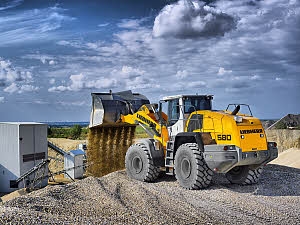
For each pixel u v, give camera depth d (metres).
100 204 7.46
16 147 18.23
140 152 10.66
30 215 6.04
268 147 9.27
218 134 9.17
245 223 6.53
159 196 8.34
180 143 10.15
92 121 12.61
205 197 8.59
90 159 14.52
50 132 44.44
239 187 9.88
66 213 6.74
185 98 10.24
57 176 22.89
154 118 11.30
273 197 8.77
